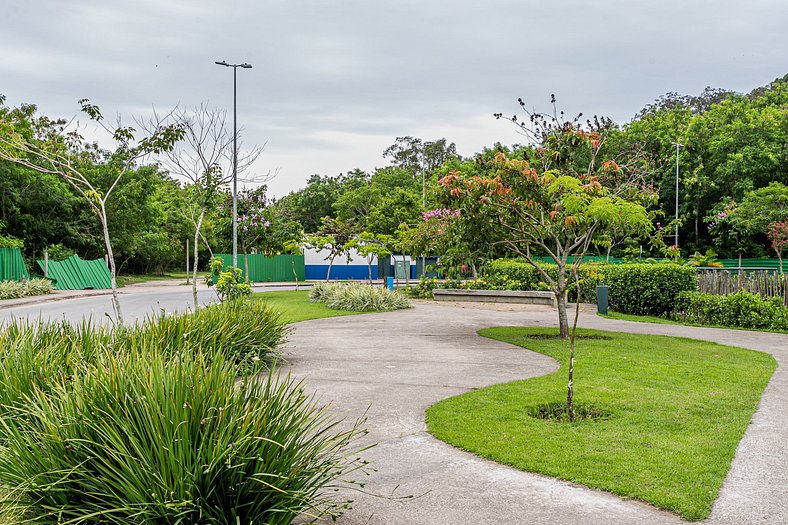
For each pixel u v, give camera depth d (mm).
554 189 9703
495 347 11195
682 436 5559
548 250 12062
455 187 10984
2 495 3447
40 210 35375
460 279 28062
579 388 7480
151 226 49844
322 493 4180
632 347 10898
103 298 26109
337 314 17609
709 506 4094
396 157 76625
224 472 3324
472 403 6801
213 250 57062
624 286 18188
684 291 16719
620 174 12414
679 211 43656
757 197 33719
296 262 47938
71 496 3383
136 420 3451
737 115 44469
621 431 5703
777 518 3926
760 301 14617
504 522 3896
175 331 7957
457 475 4719
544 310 19188
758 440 5512
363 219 56250
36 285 27938
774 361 9547
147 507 3168
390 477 4684
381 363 9531
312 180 75188
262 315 9766
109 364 4117
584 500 4234
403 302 19969
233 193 26797
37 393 3990
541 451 5156
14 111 28594
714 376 8219
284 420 3660
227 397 3564
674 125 46875
